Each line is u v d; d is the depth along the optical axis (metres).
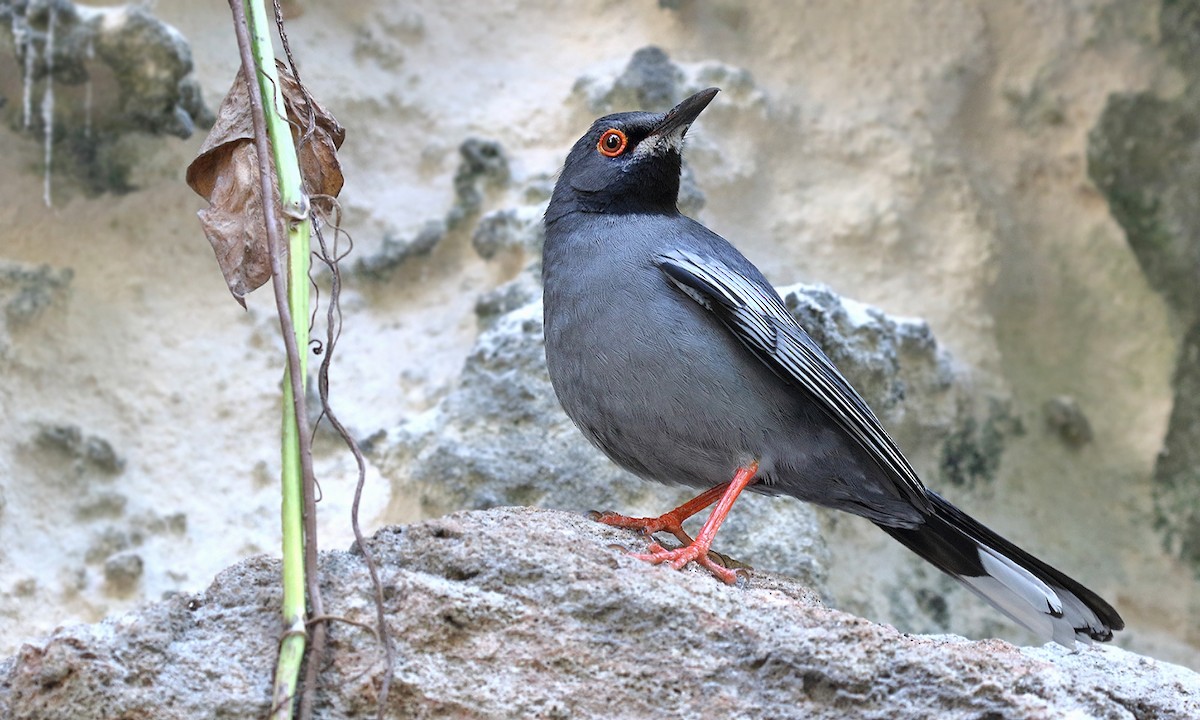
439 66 13.18
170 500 11.02
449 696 5.66
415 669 5.71
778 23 13.57
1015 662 5.79
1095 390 13.02
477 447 10.41
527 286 11.73
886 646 5.75
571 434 10.44
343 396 11.76
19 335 11.15
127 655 5.61
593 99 12.67
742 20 13.60
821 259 12.87
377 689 5.64
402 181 12.67
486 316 11.73
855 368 10.69
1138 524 12.58
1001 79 13.60
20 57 11.11
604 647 5.81
